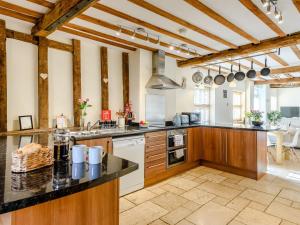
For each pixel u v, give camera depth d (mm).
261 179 3627
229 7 2389
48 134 2777
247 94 7512
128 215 2406
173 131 3832
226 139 4031
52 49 3236
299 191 3084
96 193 1224
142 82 4047
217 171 4098
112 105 4004
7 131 2773
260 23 2803
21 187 923
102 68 3793
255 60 4832
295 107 9461
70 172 1139
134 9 2441
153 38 3416
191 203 2705
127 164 1303
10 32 2791
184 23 2764
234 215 2400
